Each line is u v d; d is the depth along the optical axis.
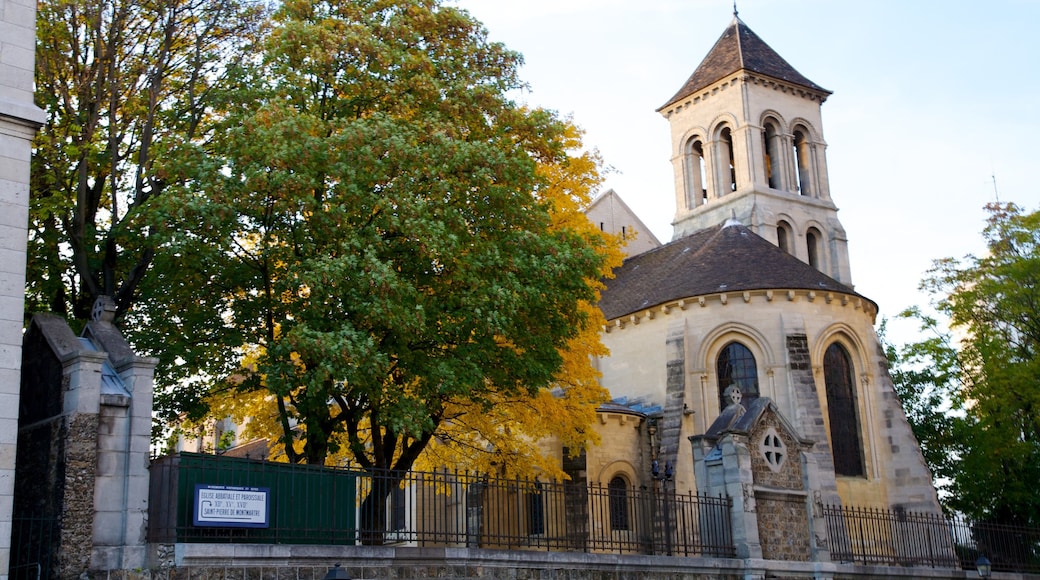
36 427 19.59
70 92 27.05
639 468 42.84
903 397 55.91
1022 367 46.59
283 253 23.27
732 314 44.22
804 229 66.25
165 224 22.11
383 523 21.83
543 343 26.73
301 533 20.31
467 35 28.33
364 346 21.44
